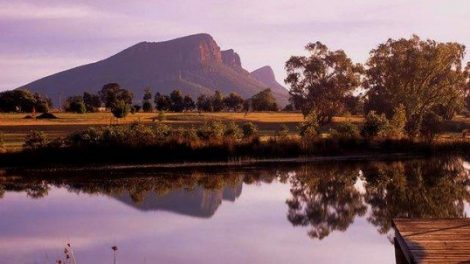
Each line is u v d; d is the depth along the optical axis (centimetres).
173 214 2836
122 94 18900
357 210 2909
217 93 16938
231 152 5031
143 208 3002
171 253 2069
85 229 2512
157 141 4931
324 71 9156
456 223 1920
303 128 5884
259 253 2055
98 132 4878
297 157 5297
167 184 3828
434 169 4572
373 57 7900
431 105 7412
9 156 4606
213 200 3225
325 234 2358
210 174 4291
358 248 2117
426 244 1641
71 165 4647
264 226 2536
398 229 1847
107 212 2906
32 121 9981
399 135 5978
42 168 4591
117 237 2347
